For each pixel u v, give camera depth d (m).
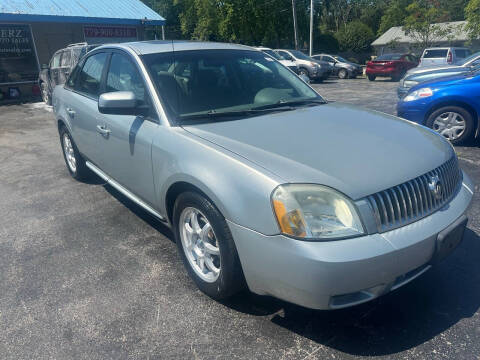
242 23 33.59
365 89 16.25
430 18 28.66
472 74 6.09
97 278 2.98
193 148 2.54
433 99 6.10
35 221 4.01
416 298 2.63
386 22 48.06
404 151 2.47
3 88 13.95
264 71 3.66
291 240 2.03
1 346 2.33
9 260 3.27
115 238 3.60
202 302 2.67
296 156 2.30
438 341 2.26
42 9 14.14
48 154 6.57
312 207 2.03
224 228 2.33
